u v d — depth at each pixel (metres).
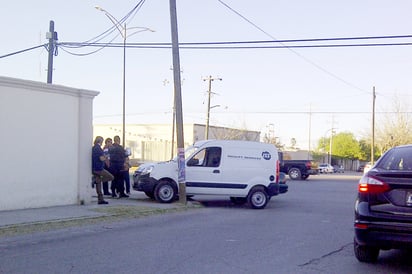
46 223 12.85
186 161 17.91
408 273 8.36
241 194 17.80
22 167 14.81
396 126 59.69
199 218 14.85
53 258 9.12
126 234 11.80
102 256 9.34
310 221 14.60
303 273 8.27
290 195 24.16
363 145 91.94
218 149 18.00
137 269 8.38
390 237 7.96
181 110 17.95
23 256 9.28
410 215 7.84
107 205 16.52
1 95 14.26
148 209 15.95
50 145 15.57
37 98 15.18
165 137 61.84
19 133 14.72
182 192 17.56
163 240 11.04
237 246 10.45
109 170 18.92
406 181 7.93
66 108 16.05
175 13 18.31
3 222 12.68
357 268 8.66
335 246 10.63
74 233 11.86
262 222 14.20
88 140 16.66
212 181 17.81
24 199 14.89
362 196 8.32
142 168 18.81
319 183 35.41
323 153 90.88
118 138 19.19
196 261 9.02
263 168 17.95
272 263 8.95
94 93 16.72
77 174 16.42
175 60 18.22
